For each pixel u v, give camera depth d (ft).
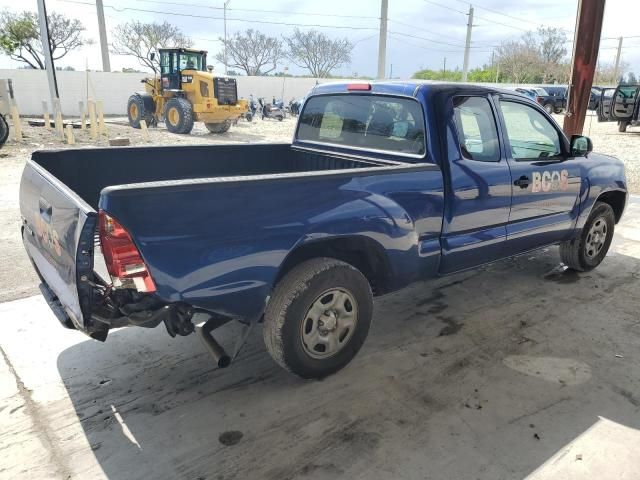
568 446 8.88
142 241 7.88
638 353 12.07
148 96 66.85
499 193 12.85
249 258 8.94
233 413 9.66
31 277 15.87
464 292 15.56
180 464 8.36
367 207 10.25
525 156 13.88
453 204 11.84
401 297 15.17
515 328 13.24
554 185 14.42
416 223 11.26
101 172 12.97
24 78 95.35
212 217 8.46
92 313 8.27
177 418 9.49
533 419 9.59
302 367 10.19
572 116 28.04
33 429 9.12
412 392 10.39
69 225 8.27
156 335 12.54
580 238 16.31
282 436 9.05
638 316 14.01
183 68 64.69
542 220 14.52
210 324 10.04
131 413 9.61
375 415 9.64
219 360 9.27
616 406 10.03
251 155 15.48
